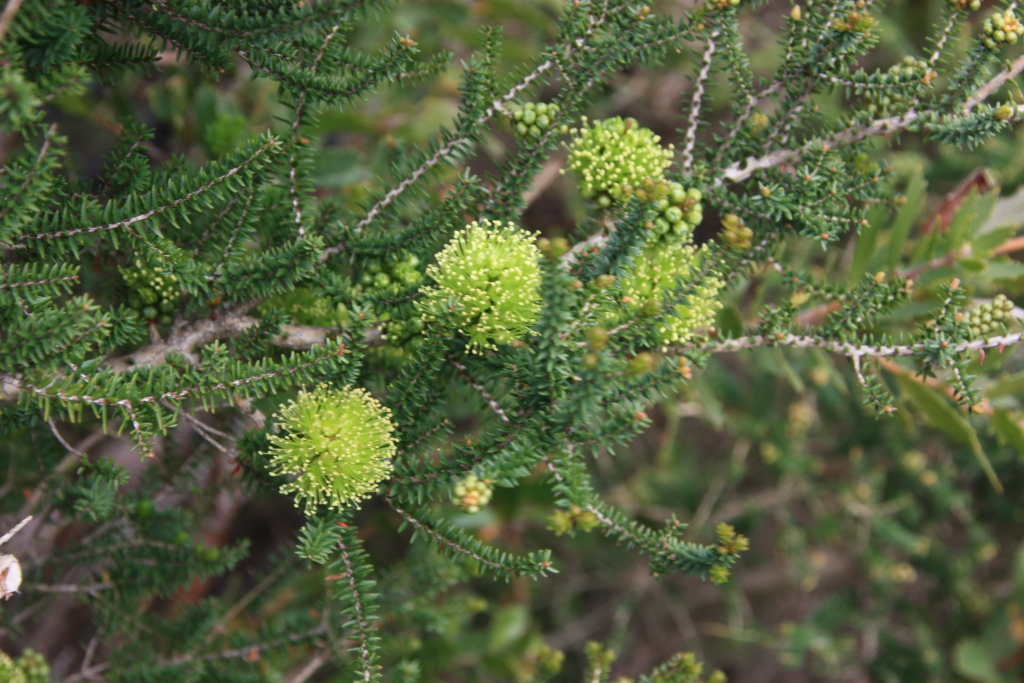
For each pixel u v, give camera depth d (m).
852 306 0.47
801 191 0.47
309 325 0.48
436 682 0.65
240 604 0.56
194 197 0.45
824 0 0.46
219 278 0.46
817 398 0.80
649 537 0.46
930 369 0.47
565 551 0.91
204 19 0.45
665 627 1.04
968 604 0.78
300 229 0.46
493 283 0.44
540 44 0.78
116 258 0.47
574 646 0.97
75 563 0.52
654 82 0.89
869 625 0.81
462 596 0.61
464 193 0.46
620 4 0.46
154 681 0.52
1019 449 0.53
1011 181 0.71
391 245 0.46
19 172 0.43
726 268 0.46
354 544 0.45
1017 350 0.59
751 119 0.48
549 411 0.45
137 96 0.72
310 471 0.45
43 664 0.51
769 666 1.07
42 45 0.43
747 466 0.90
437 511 0.46
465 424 0.80
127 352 0.48
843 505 0.79
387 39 0.68
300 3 0.45
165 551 0.51
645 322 0.45
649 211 0.44
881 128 0.47
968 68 0.46
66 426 0.55
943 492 0.74
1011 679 0.71
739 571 0.96
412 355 0.46
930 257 0.54
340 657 0.53
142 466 0.57
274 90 0.69
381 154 0.65
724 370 0.77
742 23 0.83
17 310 0.43
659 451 0.85
